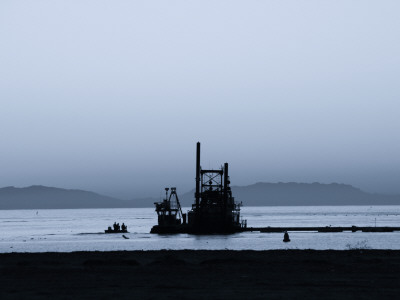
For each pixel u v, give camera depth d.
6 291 47.88
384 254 87.62
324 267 66.62
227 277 57.44
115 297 44.06
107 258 83.75
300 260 75.88
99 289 48.91
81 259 82.69
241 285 51.19
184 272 62.16
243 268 65.94
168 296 44.44
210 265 69.62
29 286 51.12
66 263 75.12
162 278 56.78
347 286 50.28
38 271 63.91
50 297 44.19
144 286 50.75
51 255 91.81
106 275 59.62
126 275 59.62
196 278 56.69
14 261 80.56
